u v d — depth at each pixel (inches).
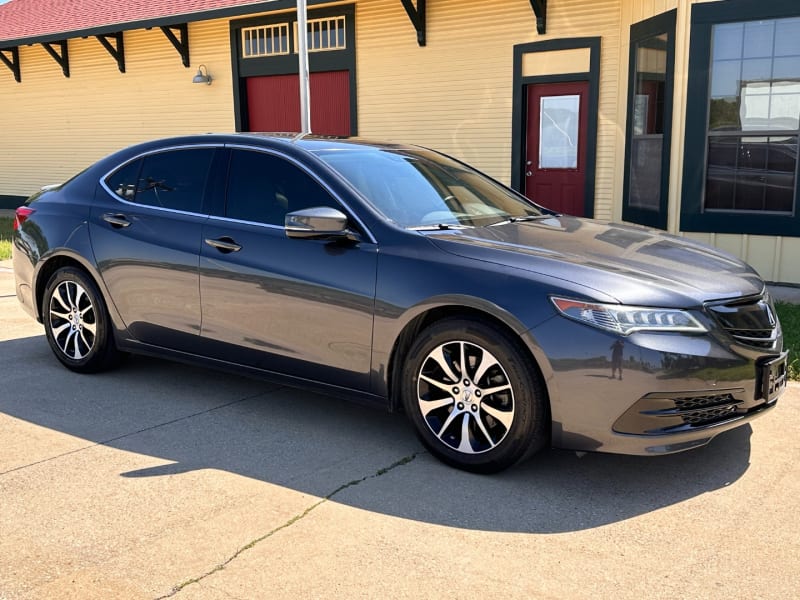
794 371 189.3
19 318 258.4
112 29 529.3
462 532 115.0
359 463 140.3
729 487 130.3
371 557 107.7
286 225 144.9
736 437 152.5
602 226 167.9
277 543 111.3
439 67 431.2
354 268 143.3
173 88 547.8
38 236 194.2
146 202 178.2
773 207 296.2
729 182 304.3
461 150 432.8
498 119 417.1
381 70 451.8
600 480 133.3
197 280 164.7
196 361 171.9
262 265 154.4
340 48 465.4
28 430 155.7
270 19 487.8
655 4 324.5
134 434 153.9
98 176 189.9
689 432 123.4
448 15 422.6
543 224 163.3
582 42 380.5
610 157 383.6
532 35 396.8
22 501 124.3
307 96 346.9
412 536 113.7
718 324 125.6
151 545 110.7
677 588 100.2
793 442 149.7
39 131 639.8
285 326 152.9
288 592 99.0
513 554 108.7
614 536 113.9
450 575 103.2
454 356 135.0
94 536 113.1
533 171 413.1
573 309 123.0
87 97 600.4
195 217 168.1
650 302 123.0
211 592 98.9
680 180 312.7
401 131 451.8
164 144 180.5
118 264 178.2
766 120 291.7
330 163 157.0
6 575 102.7
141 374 194.5
